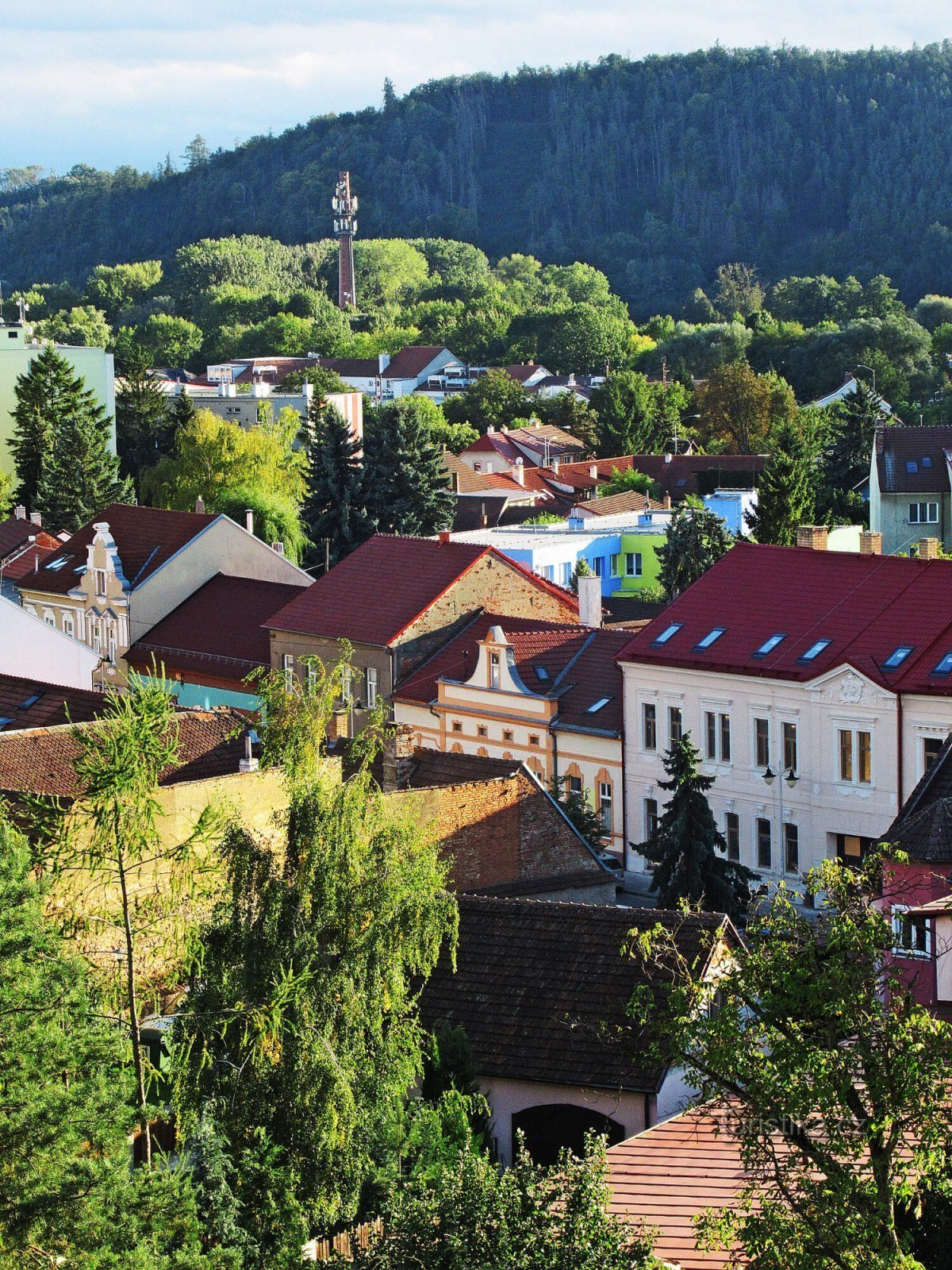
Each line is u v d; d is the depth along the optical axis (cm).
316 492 15038
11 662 8644
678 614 8531
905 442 15838
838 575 8281
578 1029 4353
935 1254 3122
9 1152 2875
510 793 5662
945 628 7662
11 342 19138
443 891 3881
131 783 3484
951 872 4897
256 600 10800
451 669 9356
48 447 16988
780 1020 2850
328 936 3709
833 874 2969
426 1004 4544
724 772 8144
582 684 8800
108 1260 2811
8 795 4950
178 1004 3875
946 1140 2784
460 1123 3912
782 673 7819
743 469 18238
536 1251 2834
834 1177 2762
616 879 5984
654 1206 3528
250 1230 3319
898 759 7506
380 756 6122
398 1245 2900
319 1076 3512
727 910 6625
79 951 3781
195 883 3719
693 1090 4247
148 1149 3459
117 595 10988
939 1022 2853
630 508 15812
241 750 5856
